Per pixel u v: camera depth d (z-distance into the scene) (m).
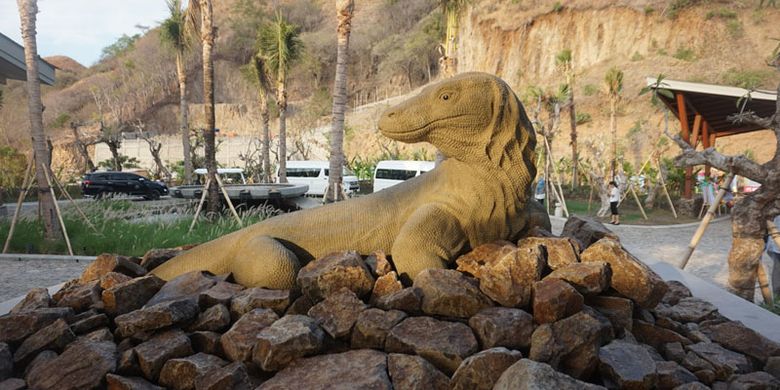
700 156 5.60
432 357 2.05
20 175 27.66
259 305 2.43
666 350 2.40
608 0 46.47
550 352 2.01
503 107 2.61
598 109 41.09
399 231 2.83
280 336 2.11
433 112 2.60
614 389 2.02
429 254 2.57
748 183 15.80
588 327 2.08
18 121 62.12
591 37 47.00
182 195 13.94
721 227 13.81
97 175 24.42
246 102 69.06
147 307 2.42
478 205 2.69
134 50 79.94
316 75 72.88
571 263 2.42
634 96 40.47
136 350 2.21
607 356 2.08
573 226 3.44
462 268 2.63
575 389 1.68
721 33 43.09
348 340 2.26
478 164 2.67
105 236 9.73
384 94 70.56
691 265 8.77
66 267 8.38
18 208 9.45
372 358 2.08
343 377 1.98
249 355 2.17
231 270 2.99
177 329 2.37
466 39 54.25
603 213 16.34
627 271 2.39
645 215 15.84
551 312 2.13
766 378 2.11
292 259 2.69
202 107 68.31
